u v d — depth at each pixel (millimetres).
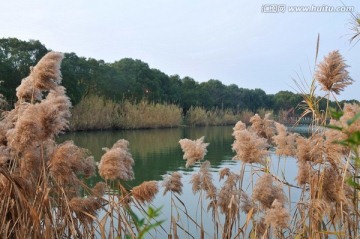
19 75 38781
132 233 4371
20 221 4215
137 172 16547
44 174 4344
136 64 71812
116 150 4910
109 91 57125
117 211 4812
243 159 5086
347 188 4434
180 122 59875
